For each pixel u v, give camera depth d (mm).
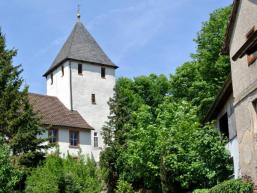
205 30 42562
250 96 19172
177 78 45375
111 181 45469
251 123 19078
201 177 27219
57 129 50688
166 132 32375
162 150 31562
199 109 38750
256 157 18703
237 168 22750
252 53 19047
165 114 37219
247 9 20047
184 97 44594
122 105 49344
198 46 42875
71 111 54906
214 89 40188
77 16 60969
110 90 58750
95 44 60031
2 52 36625
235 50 21203
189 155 29094
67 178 32250
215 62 40719
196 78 43500
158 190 37562
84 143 52500
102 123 56938
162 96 57938
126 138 46375
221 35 40844
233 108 23094
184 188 29875
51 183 31031
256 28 19250
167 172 30688
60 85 57719
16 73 36250
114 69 59844
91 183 33625
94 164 36719
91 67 58062
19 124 34969
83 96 56500
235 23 21172
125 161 43375
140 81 58625
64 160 34531
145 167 37094
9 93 35188
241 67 20125
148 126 36844
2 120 34812
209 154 25031
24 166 33688
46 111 52594
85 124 53344
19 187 32469
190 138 30250
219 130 26953
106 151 46469
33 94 54531
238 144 20797
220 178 24734
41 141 35938
